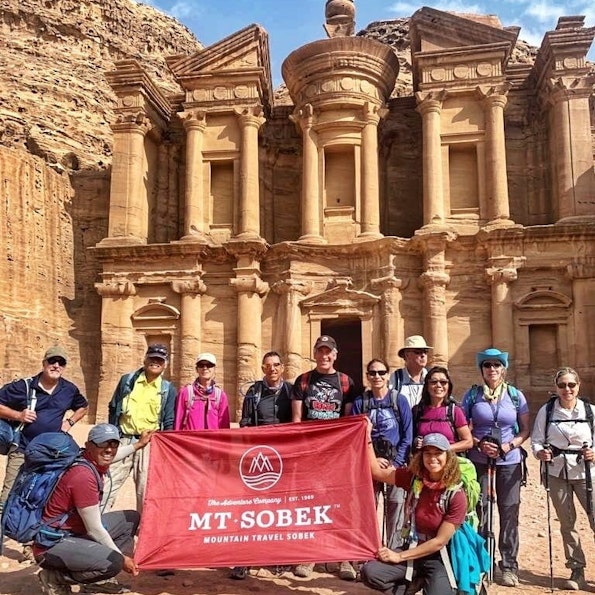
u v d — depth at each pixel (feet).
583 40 99.55
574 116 98.89
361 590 30.04
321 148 104.78
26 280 100.12
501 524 32.81
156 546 28.84
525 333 95.09
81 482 25.62
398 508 31.91
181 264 102.68
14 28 148.97
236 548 28.91
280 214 116.16
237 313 101.30
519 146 111.65
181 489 29.99
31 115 125.90
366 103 103.65
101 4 166.30
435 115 102.37
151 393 34.88
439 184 100.22
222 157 108.47
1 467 55.06
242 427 33.37
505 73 112.68
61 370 34.06
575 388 33.06
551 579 31.04
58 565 25.44
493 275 95.45
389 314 96.37
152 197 114.21
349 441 30.27
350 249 99.76
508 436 33.04
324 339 33.88
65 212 114.42
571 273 93.76
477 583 25.73
